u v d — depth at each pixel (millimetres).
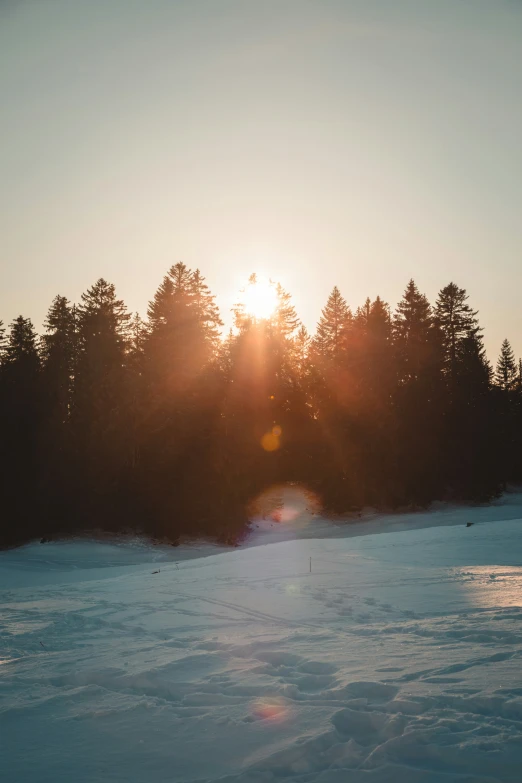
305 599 11711
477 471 54188
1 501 41156
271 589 13195
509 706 4664
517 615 8961
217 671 6371
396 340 63875
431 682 5461
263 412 51781
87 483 43312
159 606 11453
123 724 4816
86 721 4910
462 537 25016
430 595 11570
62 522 43125
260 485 51531
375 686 5371
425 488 52781
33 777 3947
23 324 50625
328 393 54500
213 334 58688
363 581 14023
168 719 4898
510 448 63531
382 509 53719
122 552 40188
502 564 17625
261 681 5855
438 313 69062
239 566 18594
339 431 53250
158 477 44969
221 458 46375
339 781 3703
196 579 15875
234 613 10406
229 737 4465
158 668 6441
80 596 14008
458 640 7438
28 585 22953
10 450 41719
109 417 44250
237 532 46125
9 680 6270
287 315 68312
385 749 4035
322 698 5230
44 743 4488
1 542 41000
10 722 4934
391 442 53031
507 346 79125
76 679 6184
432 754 3939
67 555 38344
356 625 8969
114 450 43781
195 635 8602
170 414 46500
